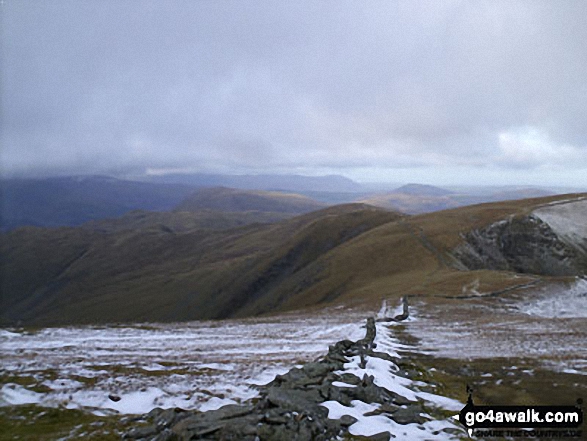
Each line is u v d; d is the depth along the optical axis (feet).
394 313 147.54
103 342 105.50
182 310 575.79
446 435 43.21
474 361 78.28
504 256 355.77
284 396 45.37
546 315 162.09
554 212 409.69
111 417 49.08
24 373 69.72
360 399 49.44
